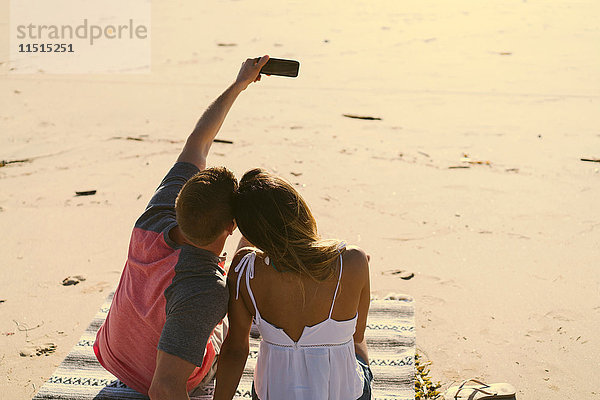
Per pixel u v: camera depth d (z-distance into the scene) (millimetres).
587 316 3756
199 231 2252
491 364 3354
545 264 4375
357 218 5168
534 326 3676
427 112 8148
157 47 12281
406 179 5977
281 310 2311
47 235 4988
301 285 2256
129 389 2926
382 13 15562
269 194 2199
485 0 17016
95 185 5973
